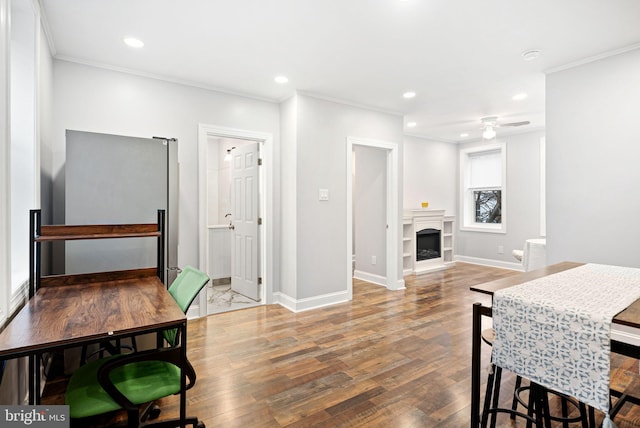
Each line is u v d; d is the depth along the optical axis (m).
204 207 3.67
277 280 4.22
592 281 1.69
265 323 3.49
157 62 3.12
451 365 2.57
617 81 2.86
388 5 2.24
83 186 2.57
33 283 1.90
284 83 3.66
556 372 1.28
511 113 4.89
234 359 2.67
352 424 1.88
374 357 2.71
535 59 3.07
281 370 2.49
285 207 4.12
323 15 2.36
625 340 2.80
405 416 1.95
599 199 2.95
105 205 2.64
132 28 2.54
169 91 3.50
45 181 2.62
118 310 1.59
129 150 2.73
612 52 2.88
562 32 2.59
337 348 2.88
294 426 1.86
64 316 1.50
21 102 2.16
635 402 1.57
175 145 3.06
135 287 2.03
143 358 1.42
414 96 4.12
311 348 2.88
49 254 2.71
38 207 2.24
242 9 2.29
